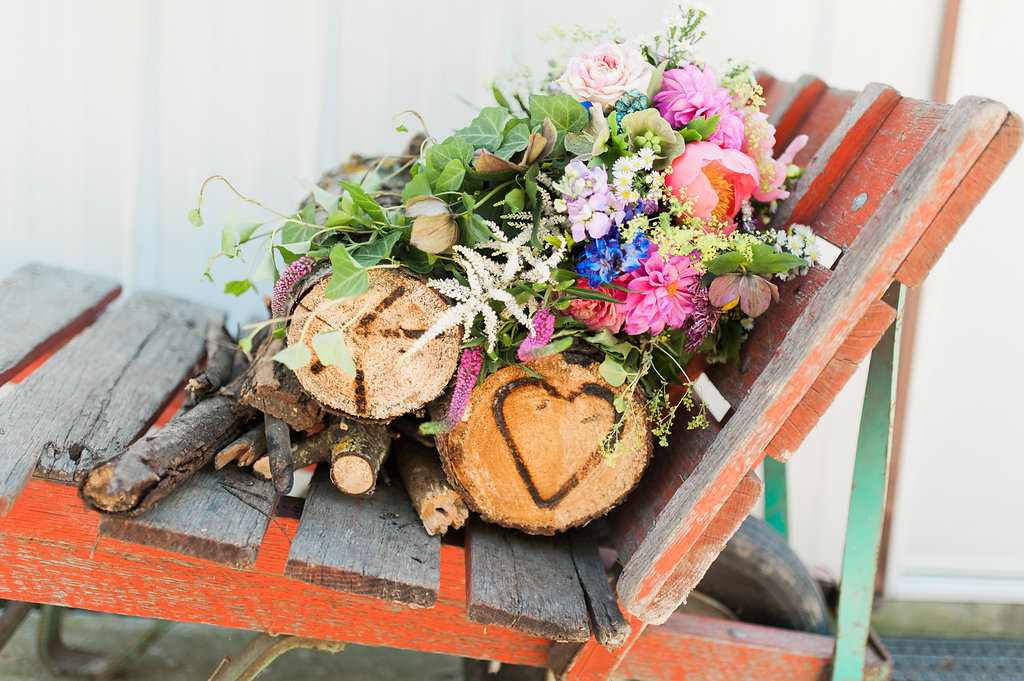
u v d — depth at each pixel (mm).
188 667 1188
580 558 922
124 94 1261
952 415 1433
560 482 888
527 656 925
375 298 841
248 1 1250
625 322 879
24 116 1255
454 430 871
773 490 1239
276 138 1294
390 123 1305
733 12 1296
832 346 812
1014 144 776
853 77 1320
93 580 877
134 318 1180
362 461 874
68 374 1016
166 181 1295
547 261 846
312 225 873
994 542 1489
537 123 896
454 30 1278
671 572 846
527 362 872
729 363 934
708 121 875
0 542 866
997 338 1398
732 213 907
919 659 1352
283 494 873
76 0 1230
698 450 887
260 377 884
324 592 897
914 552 1489
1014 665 1352
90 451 893
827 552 1474
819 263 893
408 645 917
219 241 1320
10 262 1294
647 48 971
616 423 884
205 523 820
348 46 1275
